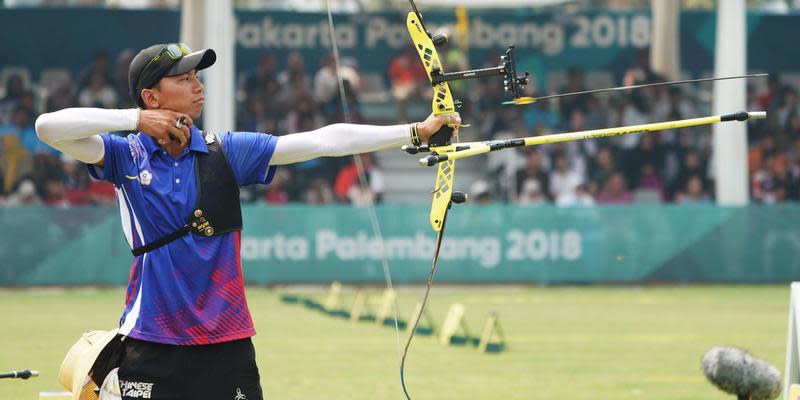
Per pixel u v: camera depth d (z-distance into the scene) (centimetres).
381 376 2938
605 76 8050
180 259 1377
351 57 7894
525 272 5881
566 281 5916
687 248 5956
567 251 5912
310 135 1442
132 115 1355
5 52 7456
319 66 7856
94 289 5622
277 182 6950
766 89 7844
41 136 1340
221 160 1405
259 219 5756
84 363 1513
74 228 5628
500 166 7288
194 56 1407
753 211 5978
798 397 1933
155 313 1370
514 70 1426
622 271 5931
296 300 5069
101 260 5647
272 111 7469
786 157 7675
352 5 8644
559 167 7188
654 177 7356
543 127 7525
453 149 1426
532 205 5875
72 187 6819
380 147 1442
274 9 7769
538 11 8150
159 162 1398
